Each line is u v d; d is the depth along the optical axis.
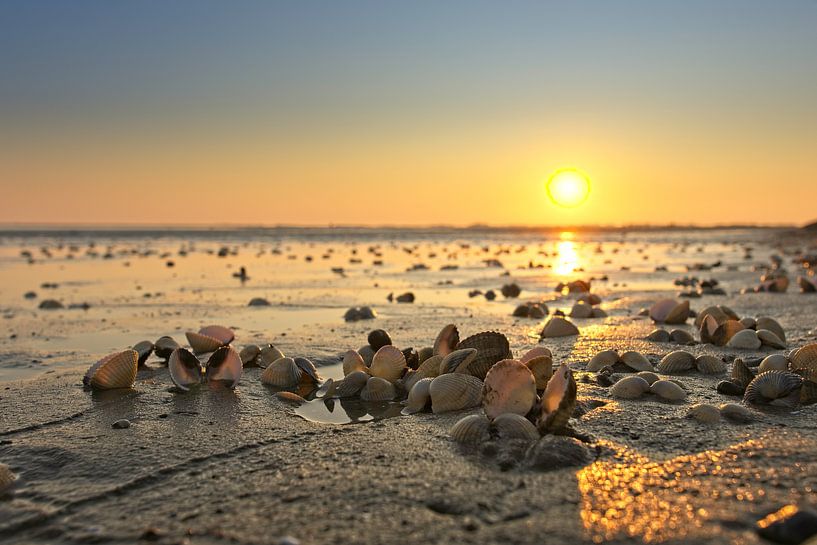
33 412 0.37
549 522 0.21
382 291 1.10
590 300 0.89
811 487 0.24
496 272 1.55
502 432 0.30
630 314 0.78
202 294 1.06
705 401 0.37
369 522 0.22
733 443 0.29
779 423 0.32
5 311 0.87
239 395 0.41
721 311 0.64
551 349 0.54
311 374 0.43
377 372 0.42
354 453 0.29
